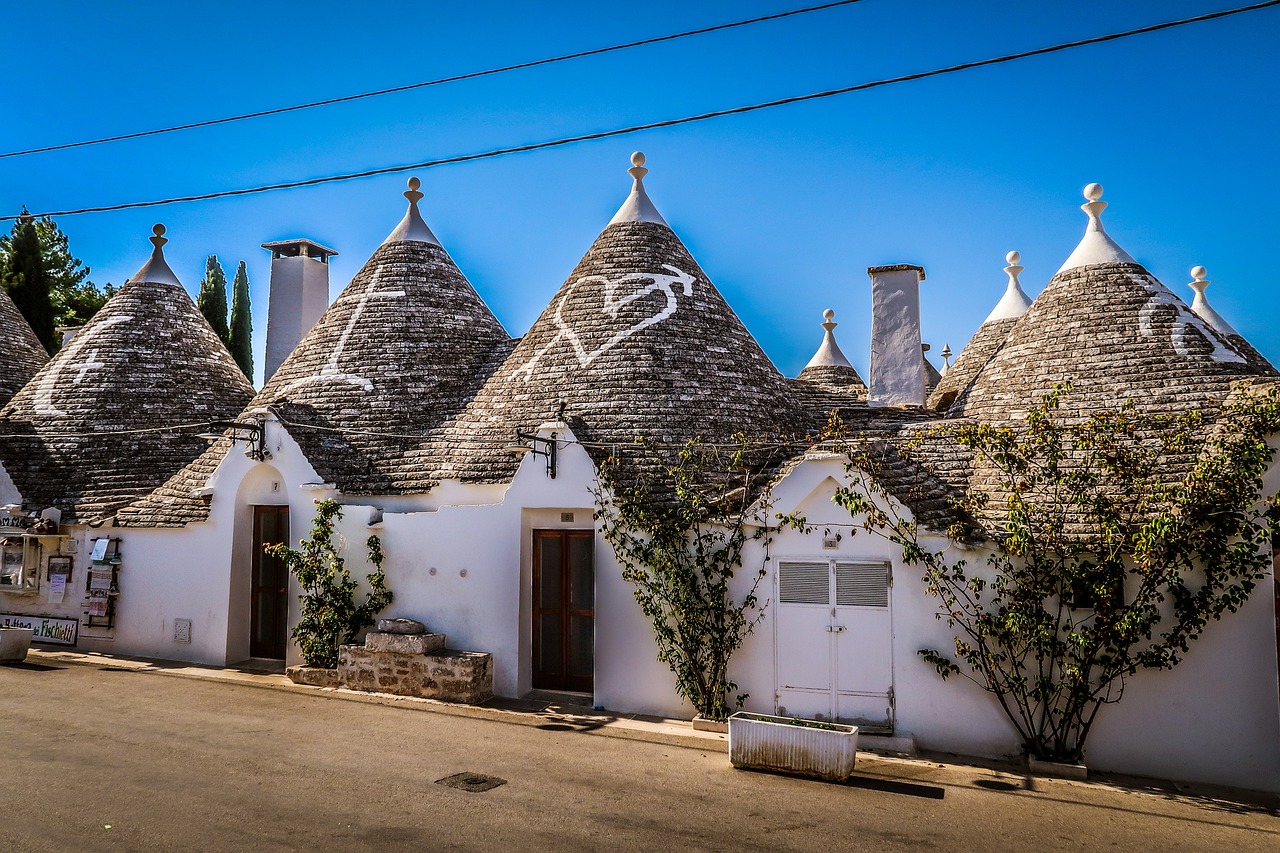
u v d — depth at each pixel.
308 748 10.78
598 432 14.30
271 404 16.78
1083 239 15.89
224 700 13.41
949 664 11.34
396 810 8.58
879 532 11.83
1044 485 11.75
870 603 11.92
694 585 12.56
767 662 12.34
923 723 11.54
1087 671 10.66
